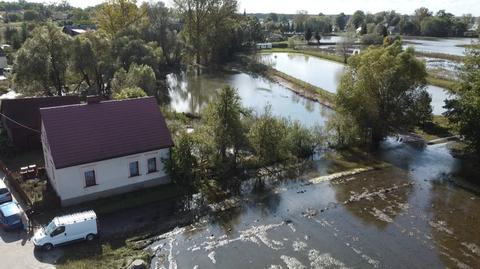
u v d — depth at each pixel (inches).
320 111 2496.3
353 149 1824.6
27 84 2251.5
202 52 4242.1
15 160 1589.6
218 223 1214.9
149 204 1286.9
